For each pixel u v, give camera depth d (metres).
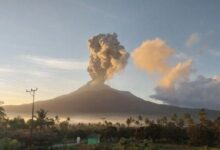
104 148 118.81
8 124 164.50
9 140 101.19
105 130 168.25
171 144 149.25
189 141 152.38
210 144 149.25
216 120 166.38
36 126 169.88
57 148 115.00
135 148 119.69
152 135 159.25
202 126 157.75
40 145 118.31
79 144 127.94
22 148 105.81
